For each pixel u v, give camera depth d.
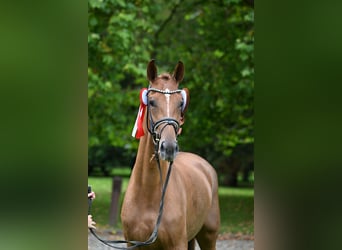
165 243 6.40
